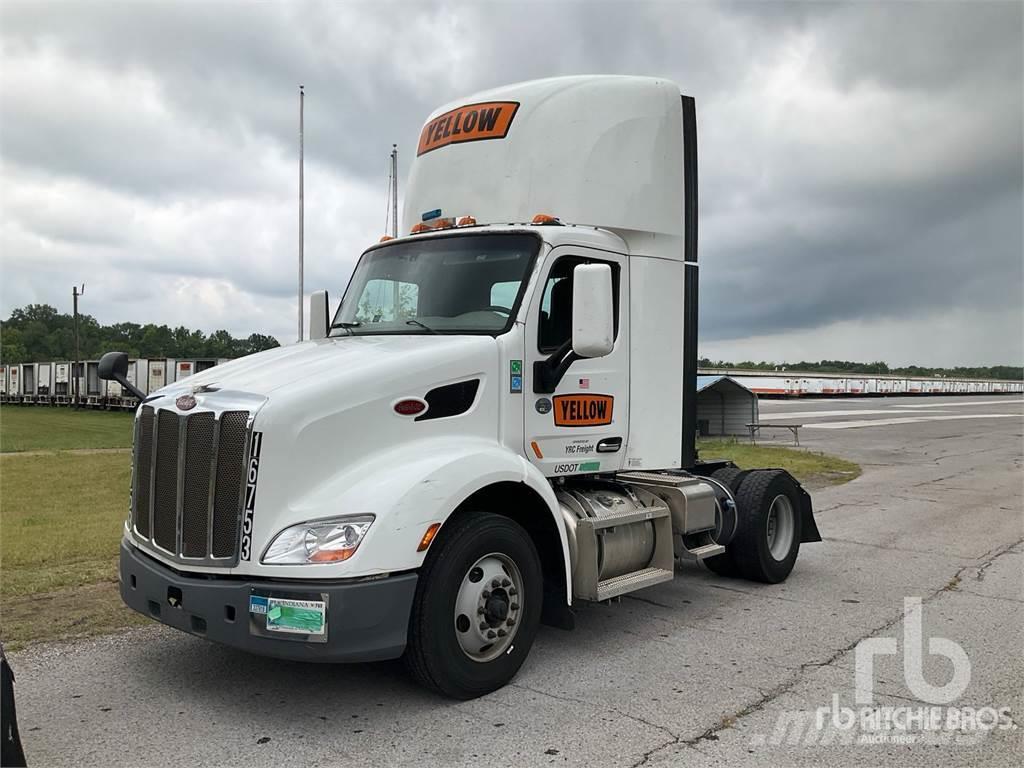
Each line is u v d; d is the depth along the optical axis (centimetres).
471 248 564
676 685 486
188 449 437
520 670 512
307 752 394
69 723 427
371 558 407
